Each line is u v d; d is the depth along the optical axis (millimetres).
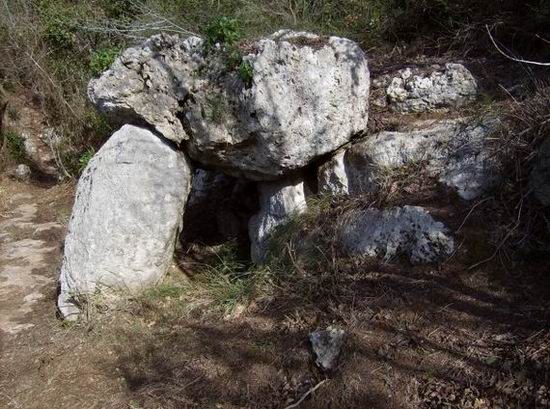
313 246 3949
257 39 4246
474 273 3283
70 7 8922
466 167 3668
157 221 4277
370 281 3529
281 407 3074
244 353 3449
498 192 3506
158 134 4336
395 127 4266
